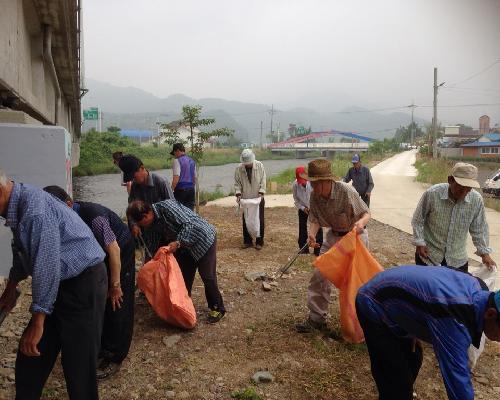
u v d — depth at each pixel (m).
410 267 2.80
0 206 2.67
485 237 4.29
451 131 105.00
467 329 2.39
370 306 2.85
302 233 8.01
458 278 2.57
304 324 4.75
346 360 4.17
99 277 2.99
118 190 28.28
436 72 39.81
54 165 6.77
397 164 46.88
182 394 3.63
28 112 12.98
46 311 2.68
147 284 4.69
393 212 14.40
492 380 3.99
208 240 4.71
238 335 4.65
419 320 2.62
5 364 4.04
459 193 4.17
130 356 4.21
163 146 74.81
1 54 7.62
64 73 17.67
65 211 2.88
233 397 3.60
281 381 3.83
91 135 57.56
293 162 81.12
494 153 70.69
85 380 2.99
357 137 126.44
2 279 6.14
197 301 5.55
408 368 2.93
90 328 2.96
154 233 4.95
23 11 10.55
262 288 6.02
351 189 4.46
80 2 12.01
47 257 2.65
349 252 4.29
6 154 6.54
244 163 8.15
